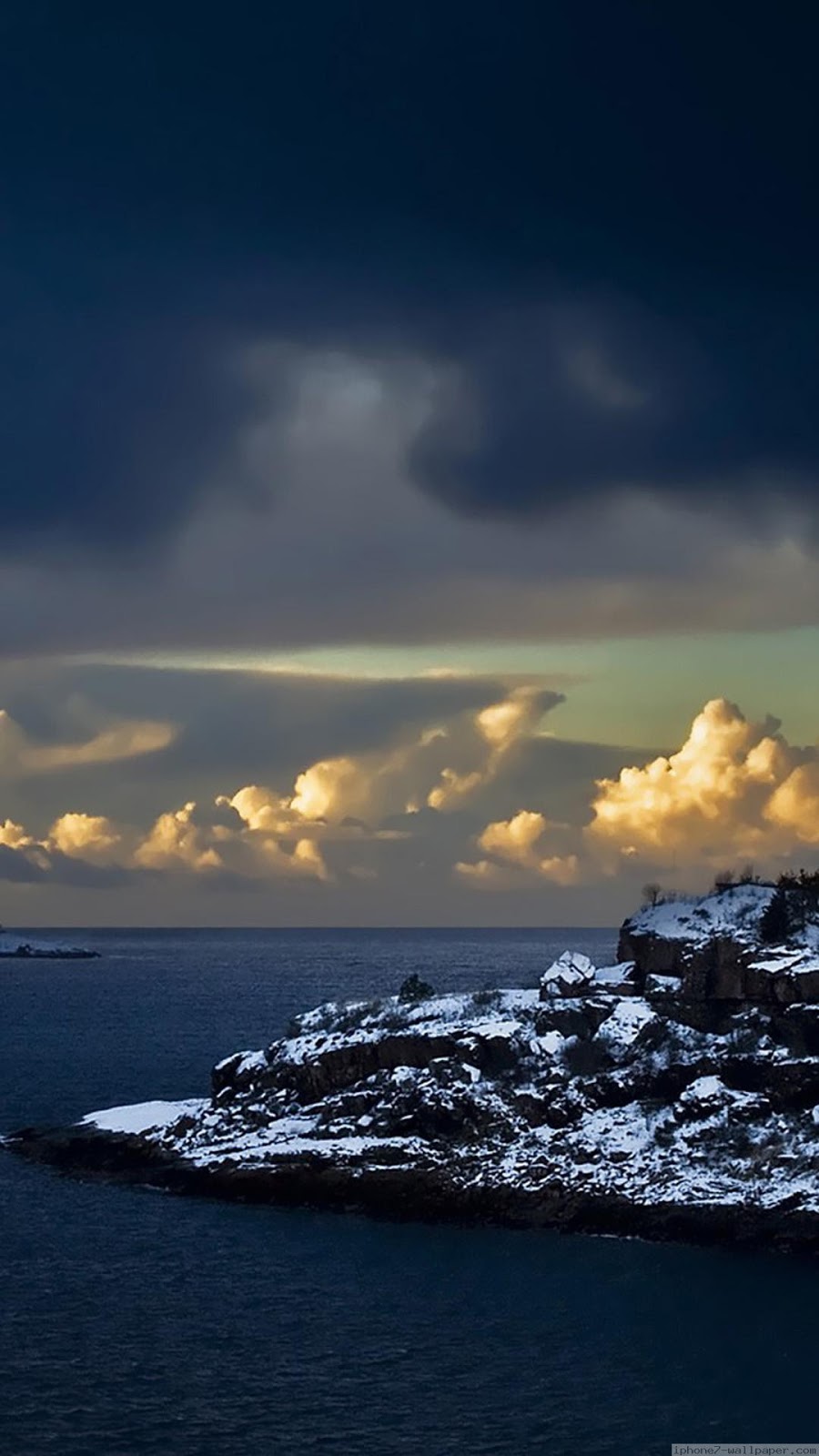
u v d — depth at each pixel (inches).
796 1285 2501.2
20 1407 2017.7
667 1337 2262.6
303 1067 3348.9
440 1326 2311.8
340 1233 2810.0
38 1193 3095.5
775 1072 3009.4
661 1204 2812.5
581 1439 1923.0
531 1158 2984.7
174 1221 2886.3
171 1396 2052.2
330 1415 1991.9
